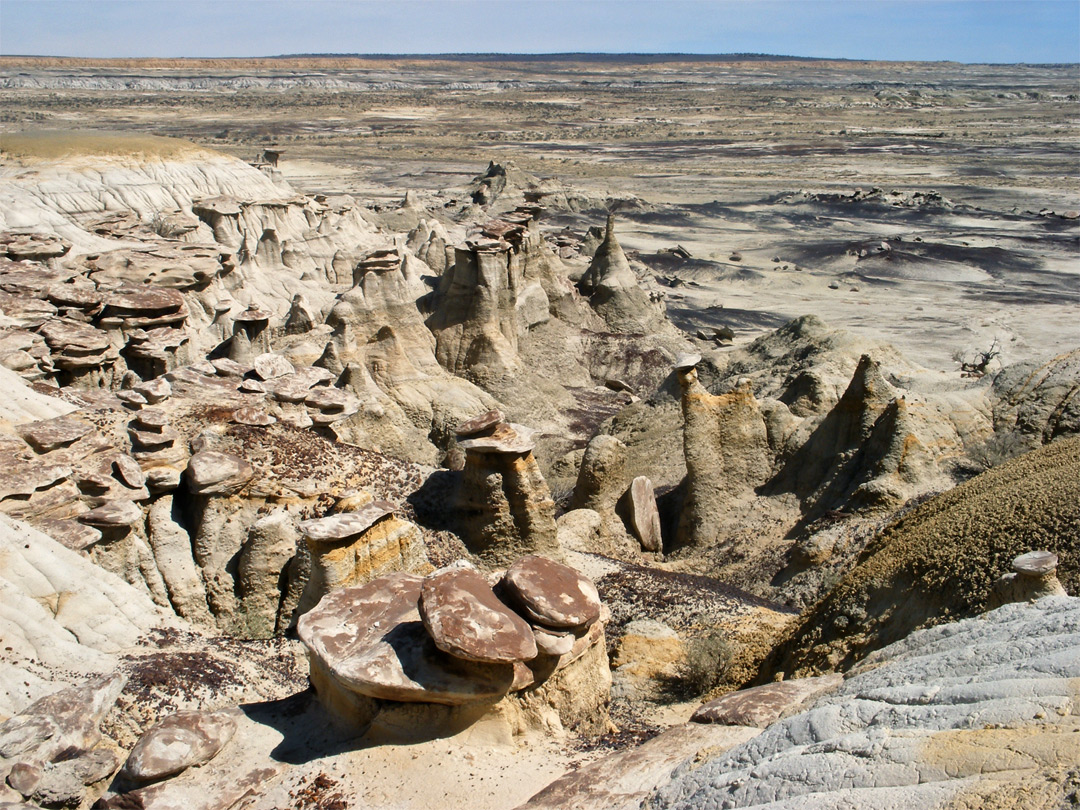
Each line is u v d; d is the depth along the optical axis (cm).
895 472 2920
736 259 11425
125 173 9425
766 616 2425
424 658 1394
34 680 1573
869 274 10700
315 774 1328
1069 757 823
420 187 17162
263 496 2269
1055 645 1037
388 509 2100
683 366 3241
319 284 7638
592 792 1223
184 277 5916
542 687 1479
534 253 6319
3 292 3853
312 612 1507
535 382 5516
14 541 1791
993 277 10494
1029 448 3094
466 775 1316
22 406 2367
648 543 3253
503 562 2594
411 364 5038
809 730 1088
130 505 2067
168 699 1612
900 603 1730
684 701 2066
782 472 3241
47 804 1303
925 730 970
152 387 2625
